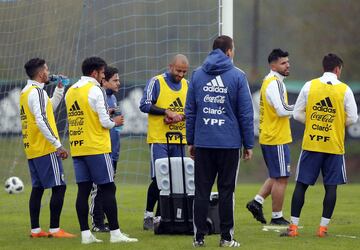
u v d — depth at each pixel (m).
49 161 27.47
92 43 50.22
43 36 45.97
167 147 28.75
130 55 57.12
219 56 24.67
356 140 63.38
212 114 24.55
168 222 28.19
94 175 25.98
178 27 59.38
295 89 59.44
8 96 44.59
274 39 80.25
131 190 46.88
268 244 25.91
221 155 24.69
